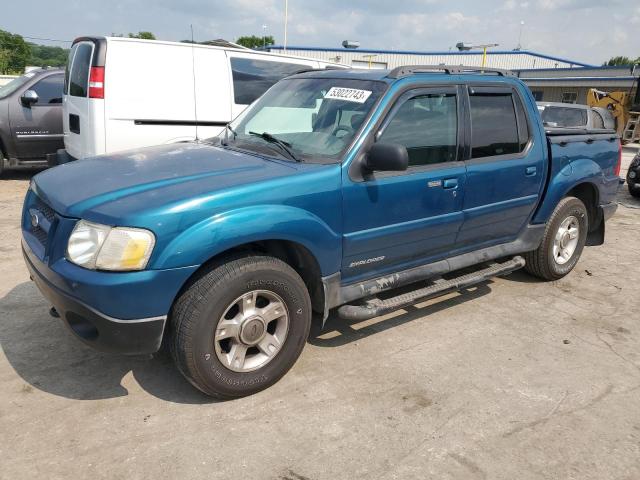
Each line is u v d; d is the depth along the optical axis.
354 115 3.55
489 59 40.97
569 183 4.90
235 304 3.04
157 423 2.92
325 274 3.40
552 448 2.86
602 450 2.86
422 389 3.35
